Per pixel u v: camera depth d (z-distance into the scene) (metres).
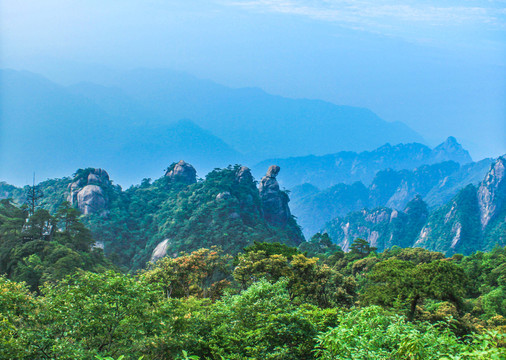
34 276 75.12
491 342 10.98
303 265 49.41
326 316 24.92
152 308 23.25
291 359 18.61
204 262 52.22
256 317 23.16
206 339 24.05
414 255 96.31
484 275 81.88
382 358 12.63
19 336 17.31
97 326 19.28
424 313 45.19
